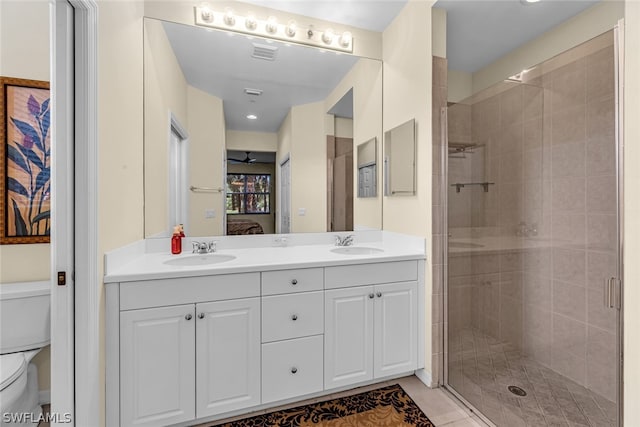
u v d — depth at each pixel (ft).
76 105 3.84
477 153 6.75
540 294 6.64
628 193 1.92
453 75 8.95
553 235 6.38
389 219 7.99
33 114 5.65
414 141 6.86
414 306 6.49
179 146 6.72
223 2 6.98
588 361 5.74
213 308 5.03
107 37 4.45
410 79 7.02
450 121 6.57
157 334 4.72
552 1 6.04
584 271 5.82
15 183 5.57
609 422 5.07
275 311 5.42
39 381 5.72
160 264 5.36
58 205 3.79
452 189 6.58
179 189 6.72
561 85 6.15
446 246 6.52
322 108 7.82
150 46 6.34
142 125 6.15
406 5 7.16
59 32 3.73
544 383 6.20
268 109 7.45
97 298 4.12
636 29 1.87
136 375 4.62
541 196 6.60
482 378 6.45
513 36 7.29
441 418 5.35
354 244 8.08
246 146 7.32
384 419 5.32
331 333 5.82
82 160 3.86
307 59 7.66
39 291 5.20
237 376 5.19
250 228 7.37
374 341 6.15
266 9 7.31
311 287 5.66
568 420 5.16
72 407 3.89
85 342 3.92
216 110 7.06
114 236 4.75
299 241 7.75
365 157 8.14
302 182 7.73
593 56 5.57
